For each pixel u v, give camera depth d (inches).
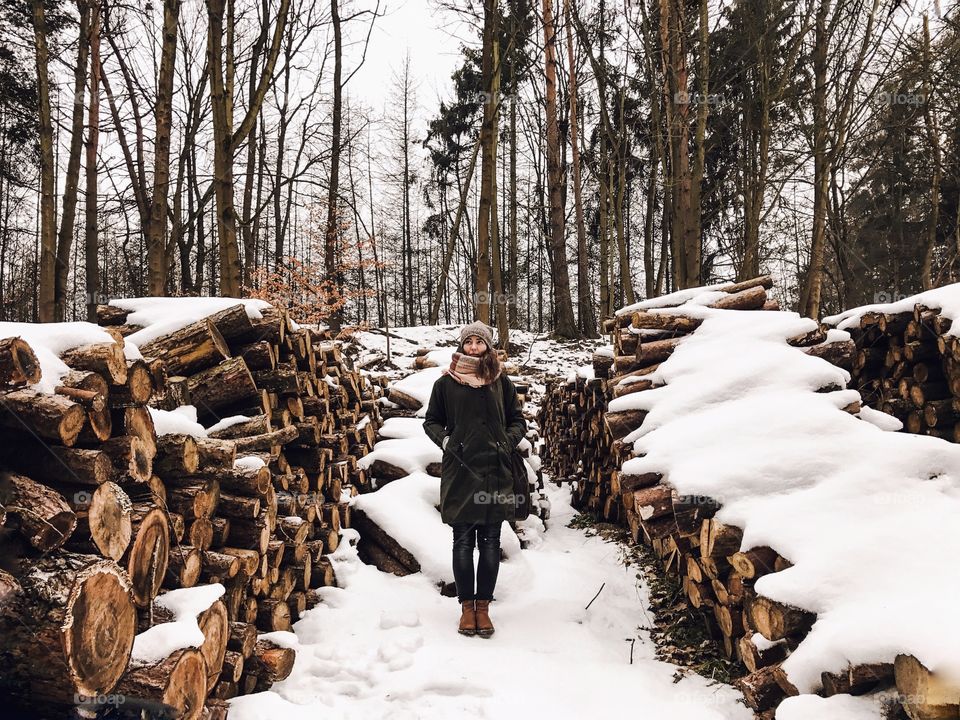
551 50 622.8
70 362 95.3
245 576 122.7
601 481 250.1
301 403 180.1
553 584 173.6
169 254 460.4
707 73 377.4
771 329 181.2
